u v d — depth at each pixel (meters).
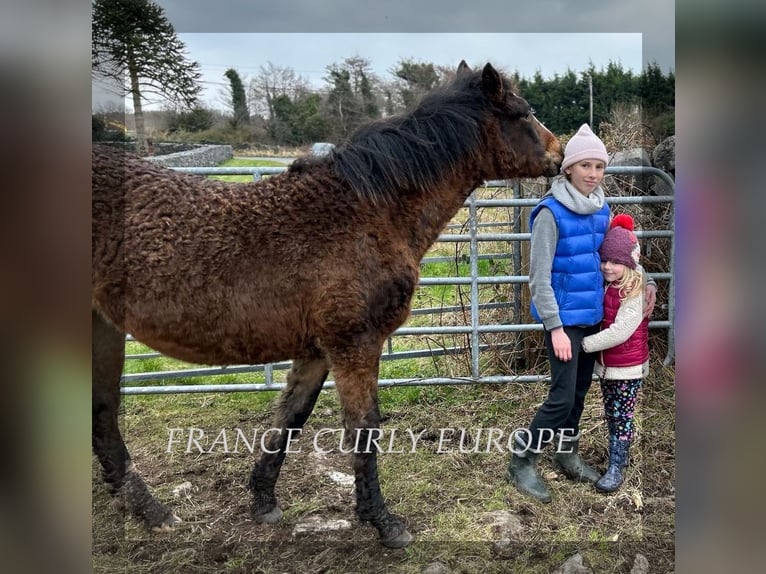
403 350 4.47
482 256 4.16
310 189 2.11
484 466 2.95
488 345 4.00
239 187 2.12
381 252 2.13
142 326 2.05
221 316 2.02
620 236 2.48
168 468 2.96
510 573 2.18
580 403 2.73
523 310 3.93
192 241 1.98
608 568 2.21
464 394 3.77
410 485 2.77
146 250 1.96
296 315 2.08
